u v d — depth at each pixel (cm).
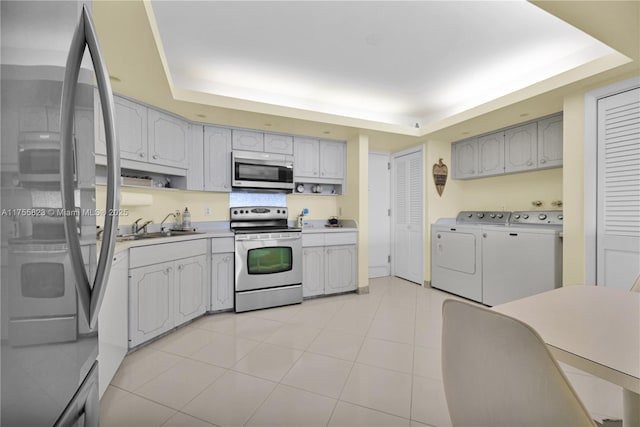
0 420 45
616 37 160
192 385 168
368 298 338
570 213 233
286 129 331
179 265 244
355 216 366
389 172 444
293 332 242
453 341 73
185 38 219
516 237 283
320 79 286
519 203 339
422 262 390
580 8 139
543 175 317
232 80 287
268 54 241
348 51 236
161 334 226
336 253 349
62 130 59
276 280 309
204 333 240
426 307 305
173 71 269
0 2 45
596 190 221
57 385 59
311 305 314
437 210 387
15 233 48
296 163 357
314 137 368
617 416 141
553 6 139
